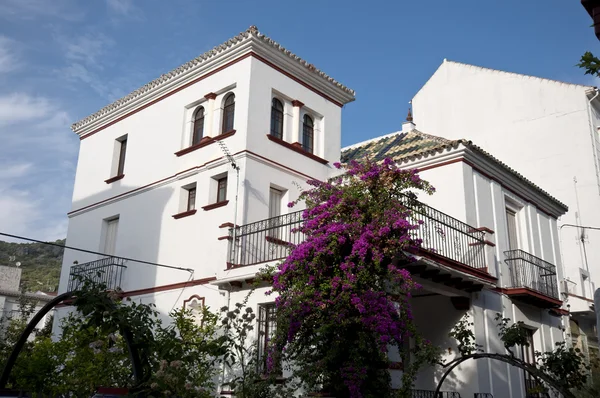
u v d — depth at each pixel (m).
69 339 13.36
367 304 11.30
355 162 13.21
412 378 12.02
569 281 22.23
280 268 12.45
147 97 19.72
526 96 26.38
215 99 17.73
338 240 11.80
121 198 19.55
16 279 42.91
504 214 18.55
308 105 18.73
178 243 17.09
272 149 17.11
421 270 14.42
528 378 17.56
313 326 11.72
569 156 24.89
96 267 19.12
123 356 12.06
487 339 16.25
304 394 12.09
